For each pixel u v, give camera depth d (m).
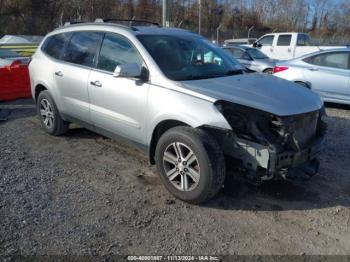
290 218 3.79
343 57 8.90
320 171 4.96
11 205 3.86
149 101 4.20
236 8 59.94
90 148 5.64
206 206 3.96
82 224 3.57
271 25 62.56
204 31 39.94
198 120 3.71
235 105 3.73
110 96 4.69
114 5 42.62
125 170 4.83
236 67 5.05
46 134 6.31
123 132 4.70
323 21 65.06
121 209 3.86
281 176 3.71
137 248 3.25
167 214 3.79
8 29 32.88
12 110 8.09
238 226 3.62
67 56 5.59
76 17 36.78
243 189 4.07
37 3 34.66
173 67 4.38
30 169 4.80
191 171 3.85
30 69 6.34
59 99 5.68
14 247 3.20
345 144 6.15
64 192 4.19
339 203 4.11
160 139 4.07
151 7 46.44
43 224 3.55
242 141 3.71
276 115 3.63
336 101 9.00
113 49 4.83
